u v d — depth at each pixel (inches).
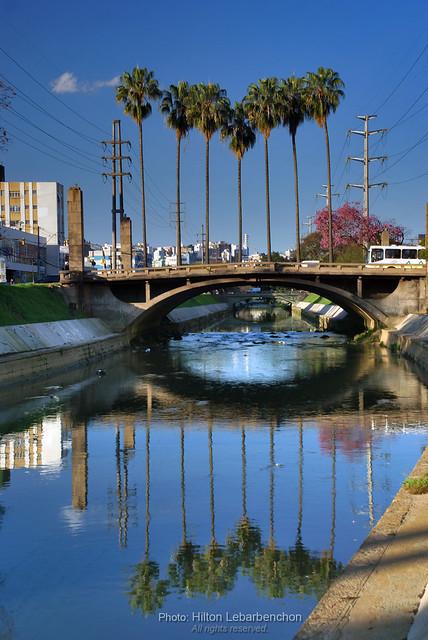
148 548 485.1
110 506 588.1
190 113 2689.5
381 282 2222.0
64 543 496.7
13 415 1035.9
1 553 479.5
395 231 3415.4
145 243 2667.3
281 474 679.7
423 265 2190.0
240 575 437.4
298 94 2635.3
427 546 345.4
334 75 2647.6
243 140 2856.8
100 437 876.6
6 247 3698.3
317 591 410.9
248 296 6038.4
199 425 949.2
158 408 1092.5
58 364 1552.7
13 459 764.6
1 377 1229.7
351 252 3417.8
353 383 1350.9
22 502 601.6
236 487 636.1
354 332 2807.6
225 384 1369.3
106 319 2258.9
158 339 2608.3
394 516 405.4
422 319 1955.0
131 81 2733.8
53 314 1914.4
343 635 259.9
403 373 1489.9
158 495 616.4
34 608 391.5
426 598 276.8
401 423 932.6
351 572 318.7
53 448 817.5
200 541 498.3
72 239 2219.5
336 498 593.0
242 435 876.0
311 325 3811.5
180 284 2274.9
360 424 931.3
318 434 870.4
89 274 2235.5
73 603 398.9
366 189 2967.5
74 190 2215.8
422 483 465.7
